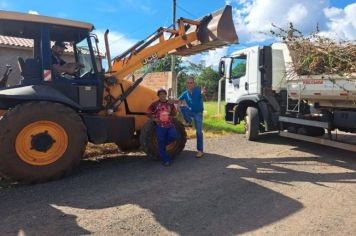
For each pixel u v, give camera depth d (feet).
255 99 32.12
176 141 25.21
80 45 23.08
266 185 19.51
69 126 20.27
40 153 19.58
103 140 22.58
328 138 26.48
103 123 22.54
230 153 27.63
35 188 18.79
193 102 25.88
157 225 14.30
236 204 16.60
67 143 20.26
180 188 18.81
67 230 13.78
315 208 16.24
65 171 20.30
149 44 25.75
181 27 26.61
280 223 14.57
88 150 26.96
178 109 26.48
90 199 17.12
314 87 25.25
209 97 139.13
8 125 18.71
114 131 23.08
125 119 23.56
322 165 24.17
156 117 23.38
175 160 25.13
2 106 20.43
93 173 21.67
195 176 21.06
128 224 14.37
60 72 21.90
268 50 31.76
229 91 36.76
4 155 18.66
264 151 28.50
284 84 29.50
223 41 25.81
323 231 13.85
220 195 17.79
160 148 23.50
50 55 21.38
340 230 13.96
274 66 31.32
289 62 27.78
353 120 24.95
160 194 17.87
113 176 21.02
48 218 14.88
